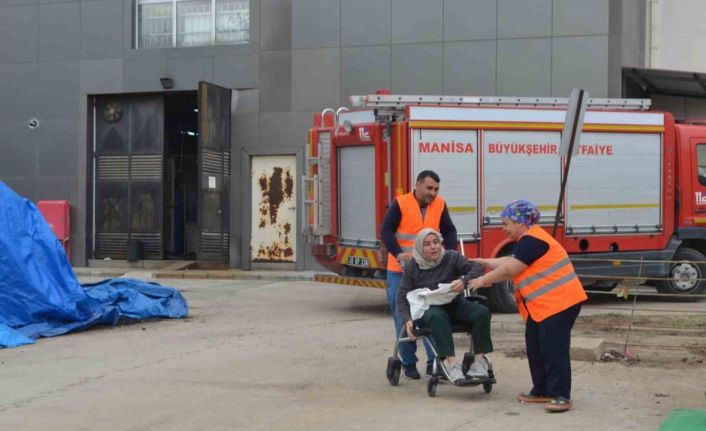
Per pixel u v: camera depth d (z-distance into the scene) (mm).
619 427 5934
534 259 6500
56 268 11016
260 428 6051
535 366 6684
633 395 6949
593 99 13023
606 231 12859
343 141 12578
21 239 10836
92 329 11070
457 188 11875
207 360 8805
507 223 6660
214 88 19172
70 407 6797
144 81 20438
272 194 19812
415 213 7688
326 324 11492
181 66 20219
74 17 20906
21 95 21234
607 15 17562
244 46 19828
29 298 10594
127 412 6598
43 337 10414
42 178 21141
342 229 12758
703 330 10250
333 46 19172
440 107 11781
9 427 6191
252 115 19812
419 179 7711
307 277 18438
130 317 11617
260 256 19906
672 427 5848
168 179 21281
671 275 13570
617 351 8891
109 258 21094
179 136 22000
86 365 8625
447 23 18438
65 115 21000
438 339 6855
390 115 11828
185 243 22266
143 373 8156
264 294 15523
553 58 17859
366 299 14703
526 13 18000
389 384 7523
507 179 12141
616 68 17562
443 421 6156
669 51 19344
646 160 13164
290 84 19500
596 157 12805
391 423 6125
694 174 13492
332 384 7543
